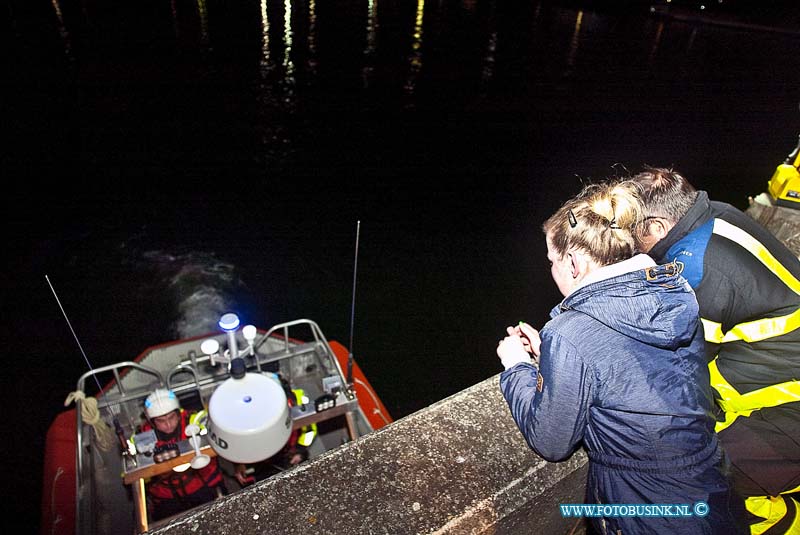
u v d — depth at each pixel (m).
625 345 1.17
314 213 11.23
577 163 14.21
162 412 2.86
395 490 1.44
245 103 18.62
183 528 1.35
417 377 7.02
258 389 2.22
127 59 22.58
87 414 3.10
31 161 13.30
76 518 2.92
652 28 33.03
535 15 36.34
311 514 1.38
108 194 11.75
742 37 30.52
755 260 1.54
